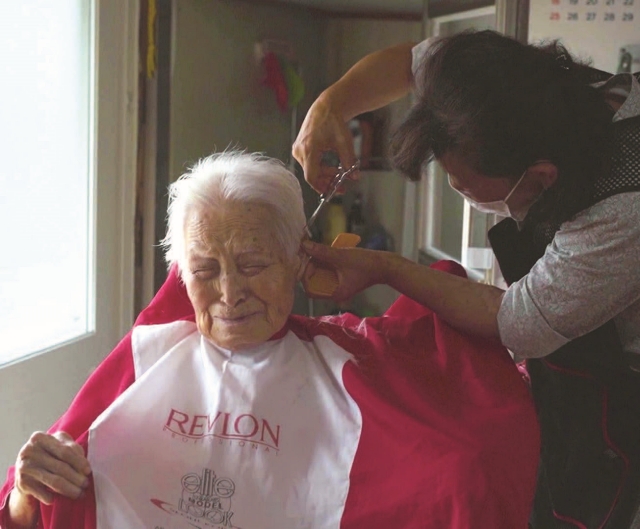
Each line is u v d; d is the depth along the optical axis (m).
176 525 1.02
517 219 1.14
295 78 2.59
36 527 1.02
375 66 1.34
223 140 2.40
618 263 1.00
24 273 1.79
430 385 1.05
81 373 2.01
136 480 1.02
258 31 2.48
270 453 1.03
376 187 2.93
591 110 1.02
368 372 1.07
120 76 2.09
